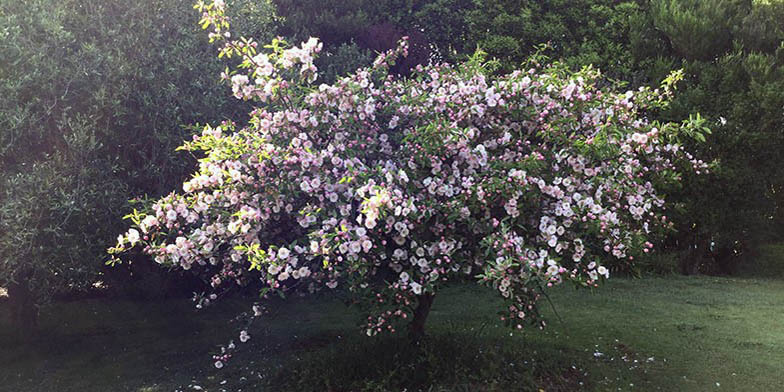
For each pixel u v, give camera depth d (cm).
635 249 415
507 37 988
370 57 876
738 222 918
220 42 625
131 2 555
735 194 906
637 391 419
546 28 1009
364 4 1002
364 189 341
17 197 458
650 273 877
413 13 1030
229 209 403
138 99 548
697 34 925
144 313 673
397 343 471
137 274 693
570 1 1040
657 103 488
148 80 557
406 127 444
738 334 557
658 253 931
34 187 465
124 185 546
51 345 563
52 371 494
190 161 587
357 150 411
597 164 403
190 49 595
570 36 1029
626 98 430
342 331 568
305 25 909
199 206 394
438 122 385
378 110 441
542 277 343
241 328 560
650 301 702
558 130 395
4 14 477
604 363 474
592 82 459
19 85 459
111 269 673
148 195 579
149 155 581
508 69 979
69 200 477
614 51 1007
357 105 412
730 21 929
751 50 920
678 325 589
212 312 676
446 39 1031
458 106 419
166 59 568
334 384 421
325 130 419
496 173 383
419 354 449
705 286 805
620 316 629
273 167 392
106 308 692
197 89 587
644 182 471
